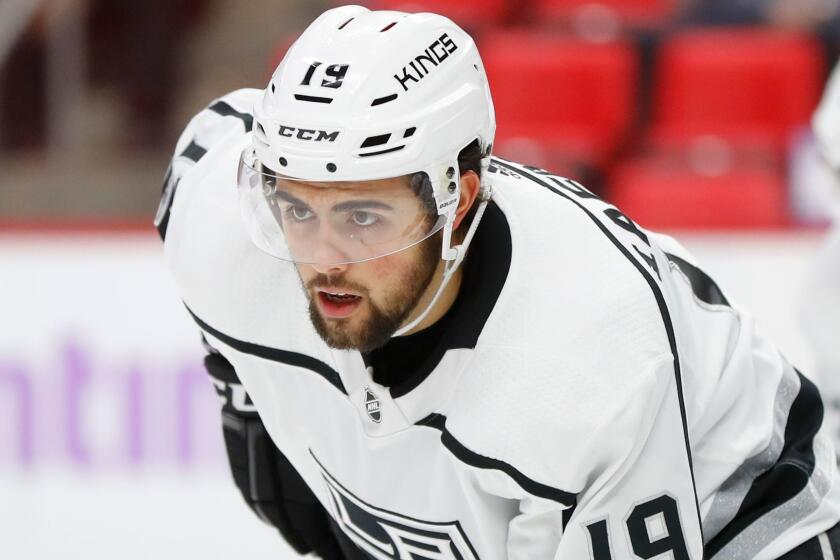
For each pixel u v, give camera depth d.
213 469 11.77
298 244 5.42
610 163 15.75
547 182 6.02
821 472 6.34
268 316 6.25
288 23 14.93
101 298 11.80
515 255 5.61
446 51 5.49
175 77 14.06
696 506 5.64
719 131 16.42
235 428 7.39
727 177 14.61
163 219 6.95
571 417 5.34
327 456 6.50
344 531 7.06
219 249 6.37
